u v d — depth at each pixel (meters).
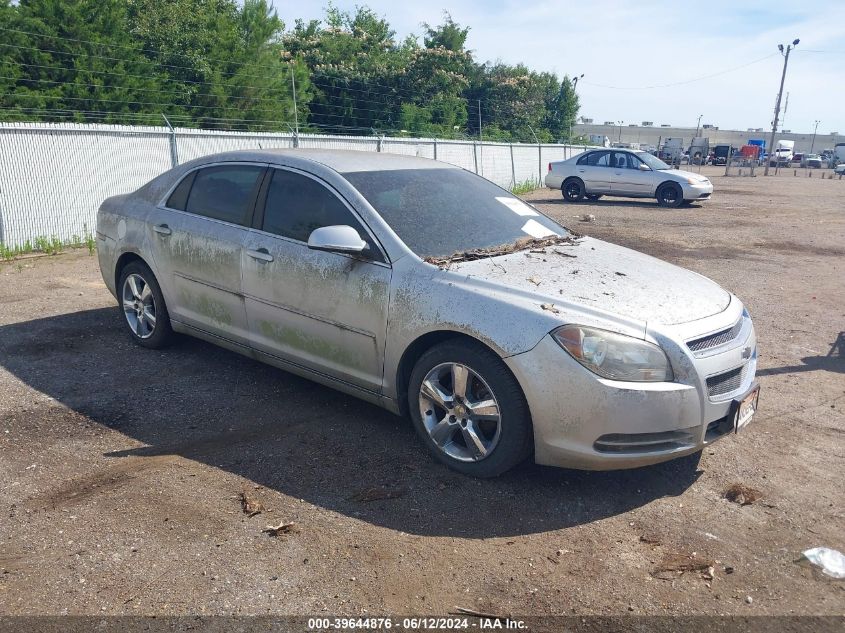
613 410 3.40
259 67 24.23
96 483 3.67
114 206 5.90
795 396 5.20
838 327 7.15
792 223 15.81
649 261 4.55
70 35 18.77
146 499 3.51
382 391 4.14
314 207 4.48
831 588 3.00
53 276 8.72
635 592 2.93
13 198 10.41
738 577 3.05
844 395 5.25
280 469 3.87
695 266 10.35
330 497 3.58
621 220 15.84
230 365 5.48
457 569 3.04
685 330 3.61
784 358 6.10
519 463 3.85
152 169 12.70
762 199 22.91
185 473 3.79
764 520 3.51
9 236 10.41
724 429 3.73
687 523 3.46
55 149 10.95
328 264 4.25
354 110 32.38
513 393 3.56
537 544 3.24
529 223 4.90
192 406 4.70
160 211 5.41
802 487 3.84
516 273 3.92
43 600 2.76
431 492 3.66
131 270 5.70
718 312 3.89
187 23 24.20
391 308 3.96
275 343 4.66
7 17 17.50
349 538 3.23
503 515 3.47
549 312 3.54
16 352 5.69
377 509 3.48
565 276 3.96
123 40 20.42
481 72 42.94
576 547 3.23
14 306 7.15
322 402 4.82
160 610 2.72
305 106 26.62
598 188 20.17
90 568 2.97
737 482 3.88
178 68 22.31
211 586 2.87
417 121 33.00
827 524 3.48
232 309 4.88
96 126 11.54
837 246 12.53
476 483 3.77
